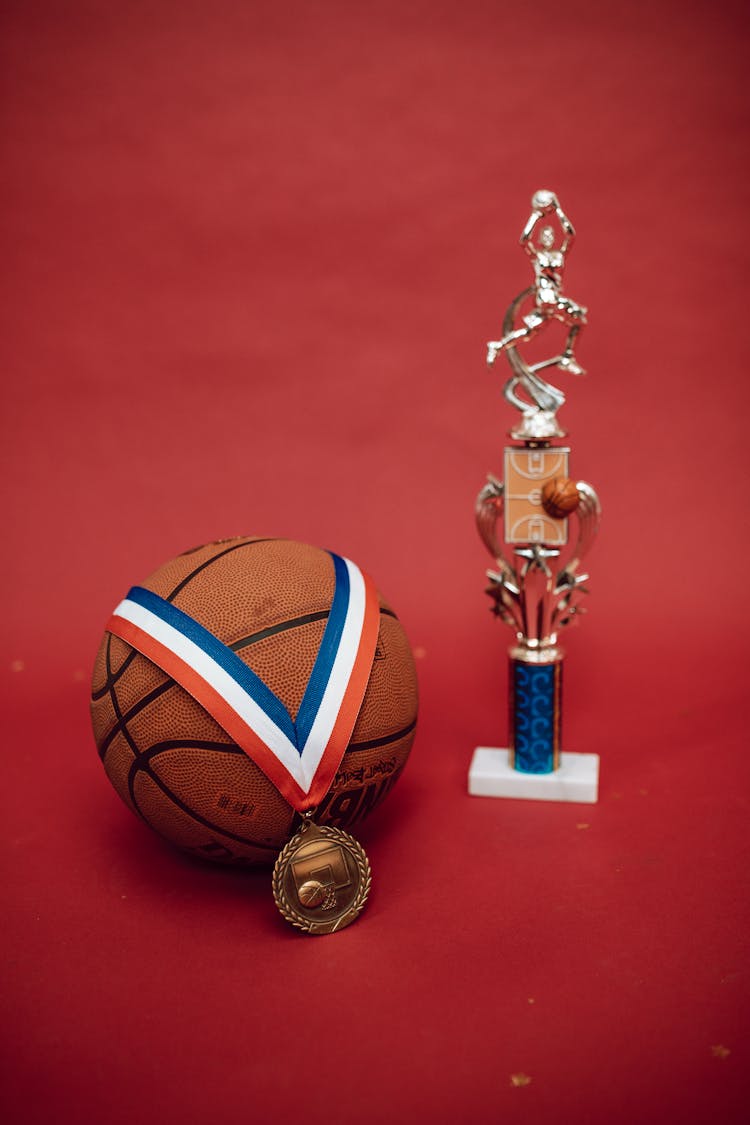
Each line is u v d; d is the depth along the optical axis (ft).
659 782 4.59
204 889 4.05
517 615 4.57
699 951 3.71
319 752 3.75
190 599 3.82
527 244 4.33
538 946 3.75
